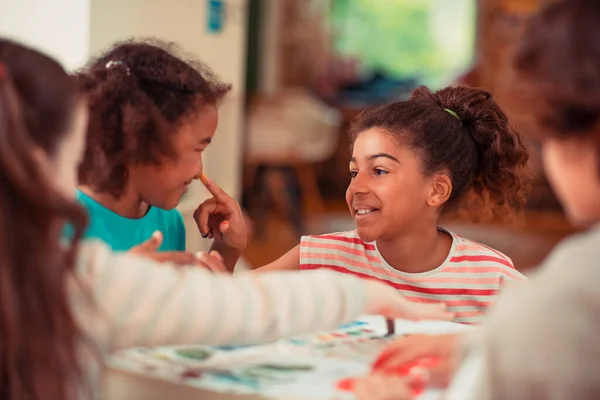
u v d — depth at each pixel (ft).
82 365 2.39
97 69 3.59
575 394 2.10
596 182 2.34
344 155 20.97
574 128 2.27
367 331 3.32
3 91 2.22
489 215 4.70
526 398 2.15
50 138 2.36
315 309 2.69
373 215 4.19
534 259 13.85
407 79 22.44
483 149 4.56
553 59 2.26
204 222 4.19
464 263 4.41
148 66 3.55
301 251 4.65
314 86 22.18
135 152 3.52
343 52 22.30
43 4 8.19
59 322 2.26
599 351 2.08
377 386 2.51
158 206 3.78
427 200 4.28
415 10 22.26
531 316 2.16
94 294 2.40
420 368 2.72
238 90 10.64
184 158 3.60
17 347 2.23
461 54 22.24
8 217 2.22
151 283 2.48
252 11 21.42
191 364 2.76
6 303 2.21
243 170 16.93
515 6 21.11
